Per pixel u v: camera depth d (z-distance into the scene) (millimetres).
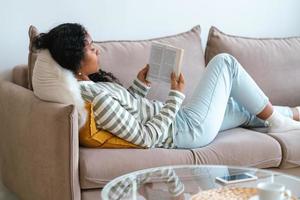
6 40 2857
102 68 2641
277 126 2582
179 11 3258
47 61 2164
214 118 2434
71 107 1999
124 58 2719
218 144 2365
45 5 2908
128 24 3133
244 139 2424
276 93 3008
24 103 2291
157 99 2705
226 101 2516
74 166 2029
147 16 3174
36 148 2189
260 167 2393
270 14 3531
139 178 1913
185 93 2797
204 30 3352
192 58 2914
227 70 2508
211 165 2088
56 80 2131
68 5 2963
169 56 2354
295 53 3123
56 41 2152
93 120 2143
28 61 2637
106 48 2717
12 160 2521
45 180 2162
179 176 1941
